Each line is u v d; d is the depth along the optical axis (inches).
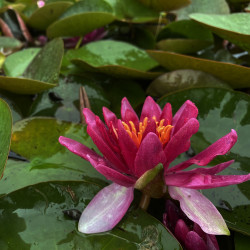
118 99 21.4
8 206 15.6
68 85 21.2
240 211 16.3
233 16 21.7
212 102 19.0
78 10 26.6
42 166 17.4
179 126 16.0
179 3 26.0
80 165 17.5
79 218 15.6
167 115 16.2
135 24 29.9
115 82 22.4
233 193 16.8
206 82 20.7
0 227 15.3
